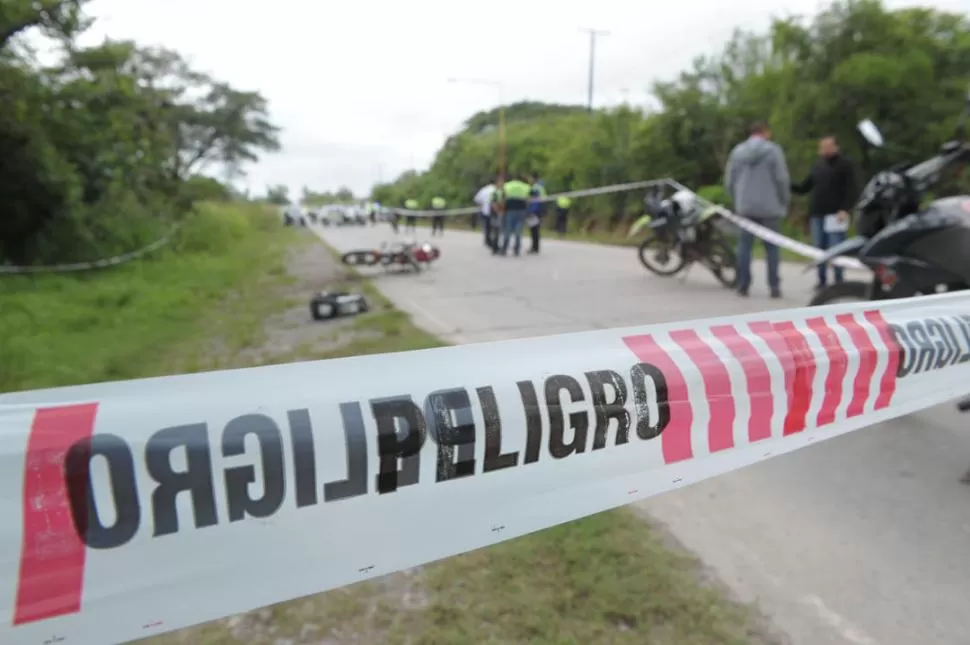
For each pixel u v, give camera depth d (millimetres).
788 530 2844
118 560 1353
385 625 2281
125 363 5656
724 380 2084
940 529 2797
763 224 7543
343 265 13047
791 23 15508
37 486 1305
